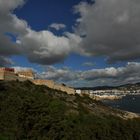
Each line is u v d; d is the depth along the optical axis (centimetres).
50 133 7531
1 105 8169
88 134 8156
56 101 9406
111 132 9131
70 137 7619
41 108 8075
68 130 7738
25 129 7600
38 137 7431
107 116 11206
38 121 7712
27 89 10512
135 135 10019
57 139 7550
